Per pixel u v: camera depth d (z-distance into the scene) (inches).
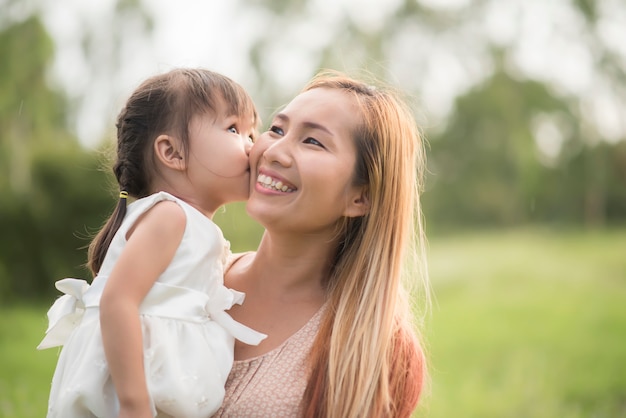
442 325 409.4
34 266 456.8
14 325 376.8
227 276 98.3
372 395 88.1
